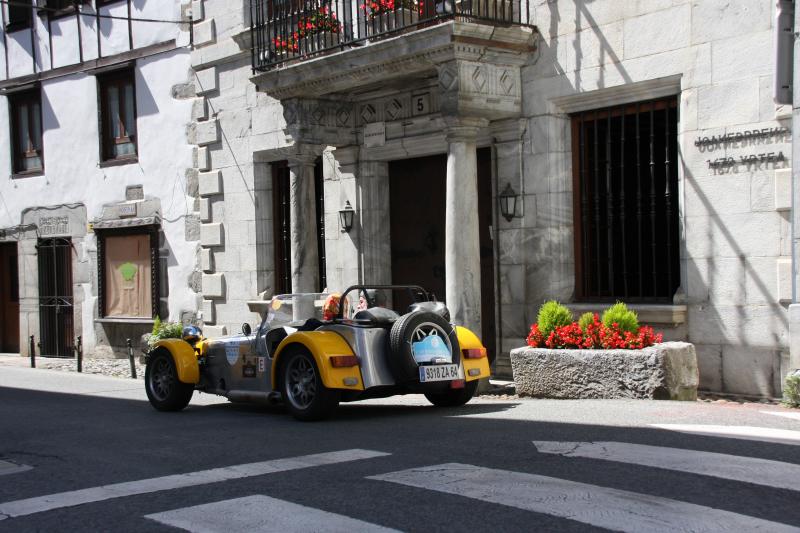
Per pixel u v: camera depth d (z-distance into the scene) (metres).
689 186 11.33
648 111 12.14
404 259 15.73
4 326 24.53
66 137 22.17
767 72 10.57
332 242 16.28
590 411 9.25
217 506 5.72
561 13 12.61
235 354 10.89
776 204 10.45
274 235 17.91
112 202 20.98
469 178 12.53
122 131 21.00
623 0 11.95
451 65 12.31
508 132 13.25
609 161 12.46
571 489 5.73
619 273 12.57
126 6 20.50
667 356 10.11
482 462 6.68
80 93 21.77
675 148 11.89
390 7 13.55
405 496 5.74
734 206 10.90
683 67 11.35
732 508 5.19
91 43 21.42
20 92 23.27
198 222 19.03
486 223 14.31
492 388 12.15
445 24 12.02
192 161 19.11
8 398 13.71
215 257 18.70
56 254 22.50
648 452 6.77
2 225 23.86
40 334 22.83
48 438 9.23
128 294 20.73
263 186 17.83
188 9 19.02
